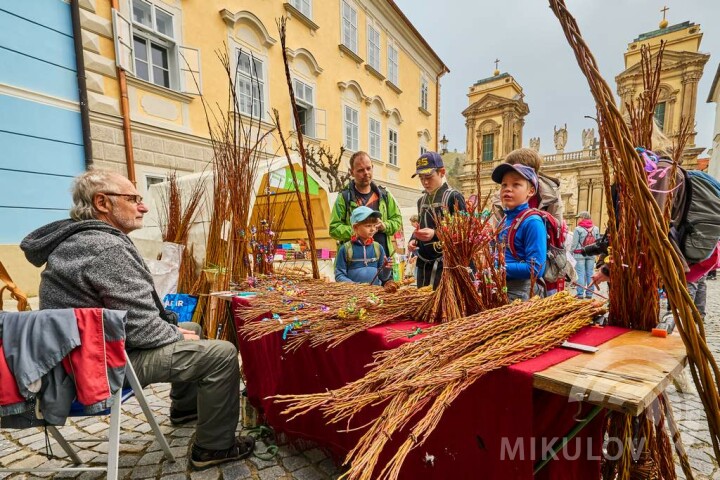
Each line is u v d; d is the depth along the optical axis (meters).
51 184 4.53
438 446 1.13
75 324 1.24
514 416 0.89
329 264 5.23
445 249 1.43
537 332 1.07
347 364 1.44
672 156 1.23
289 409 0.91
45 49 4.42
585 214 5.80
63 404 1.26
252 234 2.70
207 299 2.68
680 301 0.78
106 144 5.04
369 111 11.62
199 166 6.23
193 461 1.67
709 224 1.31
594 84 0.82
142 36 5.55
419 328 1.27
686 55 16.69
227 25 6.76
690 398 1.97
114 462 1.35
